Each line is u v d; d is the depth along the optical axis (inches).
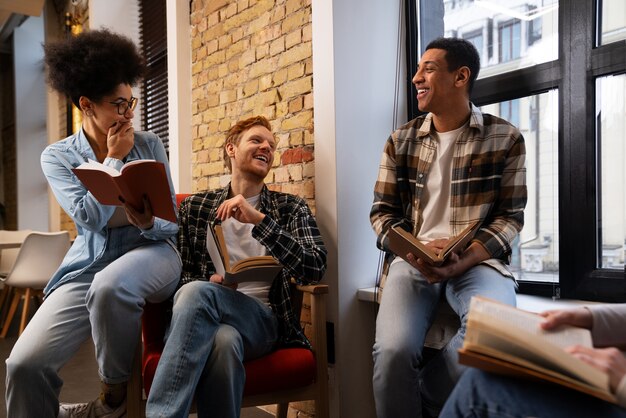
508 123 73.2
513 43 85.0
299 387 72.9
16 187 310.3
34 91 305.6
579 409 31.8
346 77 88.7
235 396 64.4
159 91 167.5
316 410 74.7
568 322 37.4
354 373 88.0
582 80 76.4
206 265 81.2
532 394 32.8
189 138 127.3
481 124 73.3
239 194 82.5
